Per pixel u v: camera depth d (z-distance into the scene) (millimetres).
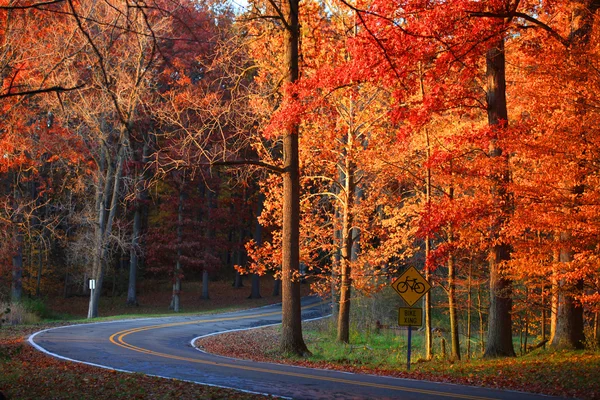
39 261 47156
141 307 48781
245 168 30281
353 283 23609
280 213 24047
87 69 28875
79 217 38812
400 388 12078
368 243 23875
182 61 29203
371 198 23016
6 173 39031
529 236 17250
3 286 43438
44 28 22219
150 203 52156
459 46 15641
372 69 16234
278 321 36281
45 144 32812
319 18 21031
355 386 12273
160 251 46938
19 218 39438
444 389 12031
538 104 15484
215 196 53438
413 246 25891
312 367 16578
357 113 22266
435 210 16766
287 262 20109
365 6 18359
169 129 39469
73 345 20188
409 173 20078
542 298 19297
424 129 19219
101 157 38656
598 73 14477
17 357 16344
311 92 18375
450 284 20625
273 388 11859
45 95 28422
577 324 17750
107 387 11250
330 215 24797
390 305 32281
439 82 16922
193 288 59438
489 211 15992
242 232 60781
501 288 17453
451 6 14953
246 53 24156
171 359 17031
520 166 17875
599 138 14383
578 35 16438
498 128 16062
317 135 22641
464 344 28031
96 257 38125
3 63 22844
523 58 17141
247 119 28281
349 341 26906
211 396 10297
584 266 15016
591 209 14320
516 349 24438
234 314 41094
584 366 14133
